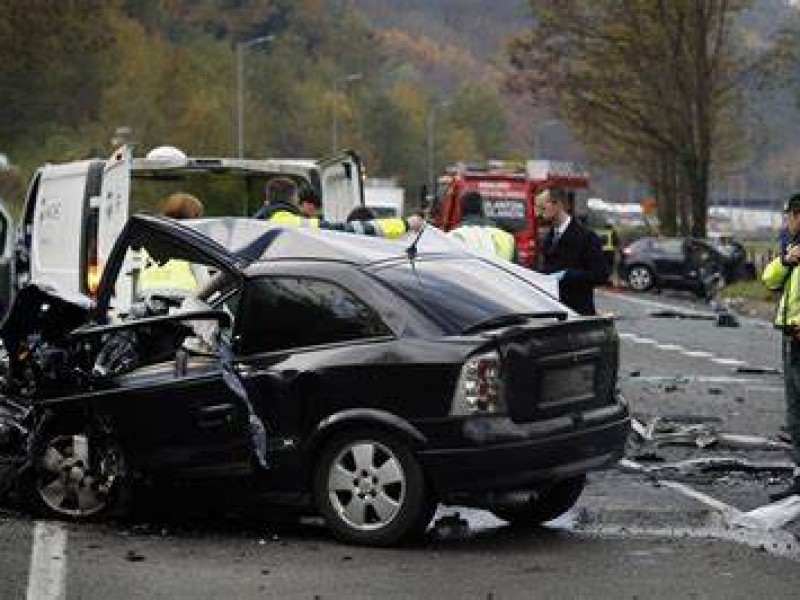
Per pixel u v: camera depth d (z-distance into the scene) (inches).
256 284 475.2
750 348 1200.8
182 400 471.5
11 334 528.7
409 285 466.3
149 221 494.3
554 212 655.1
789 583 411.2
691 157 2733.8
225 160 826.8
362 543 453.7
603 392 484.4
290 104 6215.6
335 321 462.6
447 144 7637.8
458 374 441.7
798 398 554.9
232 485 470.3
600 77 2854.3
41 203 829.2
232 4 6761.8
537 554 449.4
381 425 448.1
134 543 461.1
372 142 7042.3
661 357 1111.6
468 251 522.6
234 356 470.3
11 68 3595.0
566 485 491.8
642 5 2706.7
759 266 2856.8
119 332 490.9
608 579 415.2
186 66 4736.7
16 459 514.9
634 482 572.1
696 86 2723.9
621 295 2203.5
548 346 458.6
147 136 4197.8
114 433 483.2
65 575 417.4
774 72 2844.5
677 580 414.0
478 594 397.4
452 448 440.8
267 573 420.5
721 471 597.9
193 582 409.7
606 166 3681.1
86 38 3686.0
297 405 458.9
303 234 485.7
